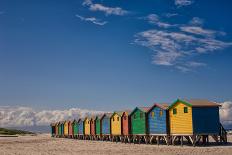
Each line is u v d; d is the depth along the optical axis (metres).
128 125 62.72
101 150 47.16
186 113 49.19
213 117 49.31
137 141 63.81
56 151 47.31
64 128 110.44
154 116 55.16
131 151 44.03
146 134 56.69
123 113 64.88
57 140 84.75
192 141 48.22
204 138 51.00
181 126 49.88
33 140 85.25
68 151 46.97
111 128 70.56
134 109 60.62
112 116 70.19
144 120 57.31
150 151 42.97
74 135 99.06
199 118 48.56
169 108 52.03
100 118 76.50
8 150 50.84
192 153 39.09
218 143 50.34
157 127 54.25
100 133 76.81
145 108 59.09
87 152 44.59
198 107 48.72
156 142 59.44
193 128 48.06
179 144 54.03
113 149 48.25
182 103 49.88
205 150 41.78
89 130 85.12
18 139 92.06
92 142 69.75
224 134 50.62
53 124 122.81
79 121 93.81
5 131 156.25
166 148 46.16
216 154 37.72
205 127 48.72
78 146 57.25
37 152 46.16
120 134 65.88
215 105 49.34
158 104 54.19
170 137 53.22
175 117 51.09
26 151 48.22
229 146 46.97
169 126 52.09
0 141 80.69
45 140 85.25
